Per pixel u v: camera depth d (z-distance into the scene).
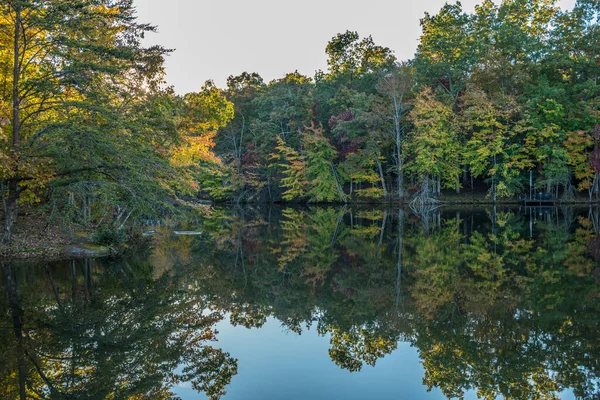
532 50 41.00
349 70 54.75
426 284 12.02
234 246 19.92
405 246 18.58
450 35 45.94
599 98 36.94
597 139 37.00
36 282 12.36
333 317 9.60
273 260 16.41
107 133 16.41
